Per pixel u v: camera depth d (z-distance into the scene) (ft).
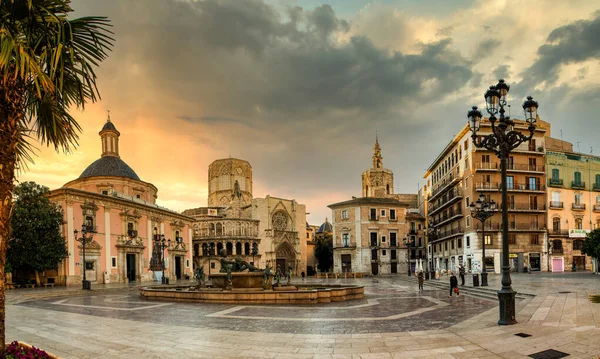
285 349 34.71
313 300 72.08
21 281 150.92
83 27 27.14
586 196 195.72
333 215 265.54
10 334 43.32
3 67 23.67
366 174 332.19
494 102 47.60
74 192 154.20
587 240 162.81
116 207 176.65
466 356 31.01
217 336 40.81
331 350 34.12
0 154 25.07
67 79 28.22
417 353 32.32
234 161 338.54
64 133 29.71
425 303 70.74
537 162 191.31
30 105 29.04
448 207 222.48
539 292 72.74
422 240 284.20
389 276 224.94
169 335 41.68
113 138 216.95
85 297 98.27
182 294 81.30
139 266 189.98
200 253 269.23
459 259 203.92
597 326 39.24
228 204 330.75
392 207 261.44
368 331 43.01
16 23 24.43
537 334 37.01
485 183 184.24
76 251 153.28
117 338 40.32
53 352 34.30
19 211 133.39
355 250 253.65
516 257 183.52
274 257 288.51
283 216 309.22
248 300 74.54
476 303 69.31
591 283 94.79
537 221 187.93
